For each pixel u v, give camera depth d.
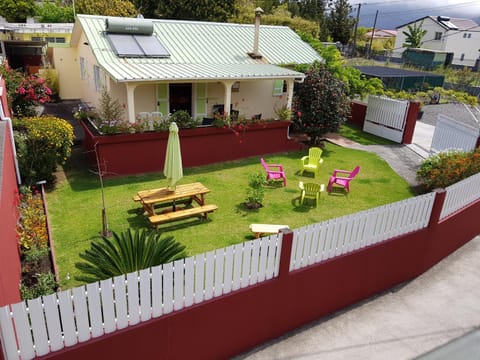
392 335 6.57
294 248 6.07
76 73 22.25
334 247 6.59
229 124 14.04
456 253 9.29
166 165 9.68
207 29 18.48
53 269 6.93
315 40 20.83
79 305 4.41
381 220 7.09
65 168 12.81
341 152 16.16
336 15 57.78
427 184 11.96
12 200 7.14
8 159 7.55
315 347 6.23
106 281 4.49
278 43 19.42
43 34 29.64
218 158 14.38
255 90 17.55
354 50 59.25
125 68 13.16
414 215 7.63
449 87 38.69
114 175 12.38
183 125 13.32
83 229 9.00
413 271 8.18
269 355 6.03
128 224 9.35
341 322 6.84
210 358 5.79
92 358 4.68
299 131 17.59
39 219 8.05
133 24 15.70
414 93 31.66
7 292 4.52
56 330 4.36
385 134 18.48
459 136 14.02
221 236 9.00
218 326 5.64
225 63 16.11
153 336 5.07
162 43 16.25
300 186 10.88
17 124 10.70
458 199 8.73
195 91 16.22
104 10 33.59
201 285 5.30
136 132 12.42
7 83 12.80
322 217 10.31
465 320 7.03
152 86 15.18
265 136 15.27
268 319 6.18
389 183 12.97
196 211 9.43
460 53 65.44
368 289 7.47
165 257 5.81
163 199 9.42
